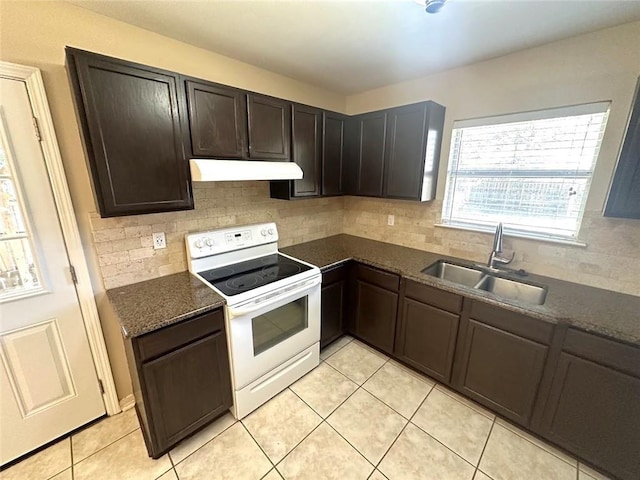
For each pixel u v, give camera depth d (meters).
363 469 1.49
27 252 1.42
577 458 1.53
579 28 1.54
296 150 2.19
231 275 1.96
